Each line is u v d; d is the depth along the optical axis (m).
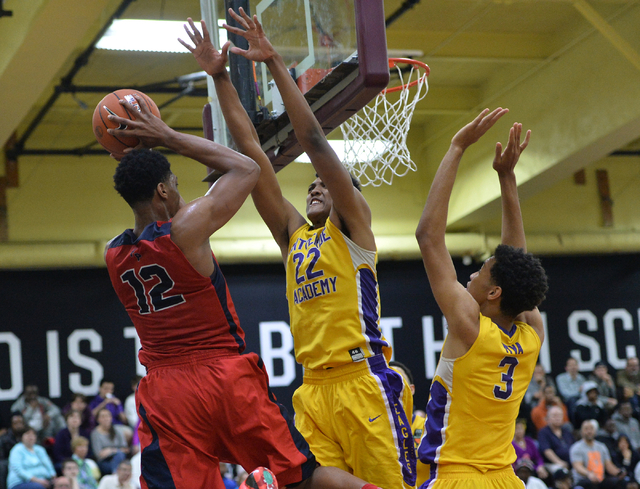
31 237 11.40
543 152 10.37
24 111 8.47
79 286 11.50
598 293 13.18
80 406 9.16
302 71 3.44
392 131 4.55
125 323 11.58
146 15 8.48
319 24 3.28
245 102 3.86
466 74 11.34
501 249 2.79
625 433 10.48
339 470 2.73
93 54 9.74
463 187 11.90
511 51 10.41
